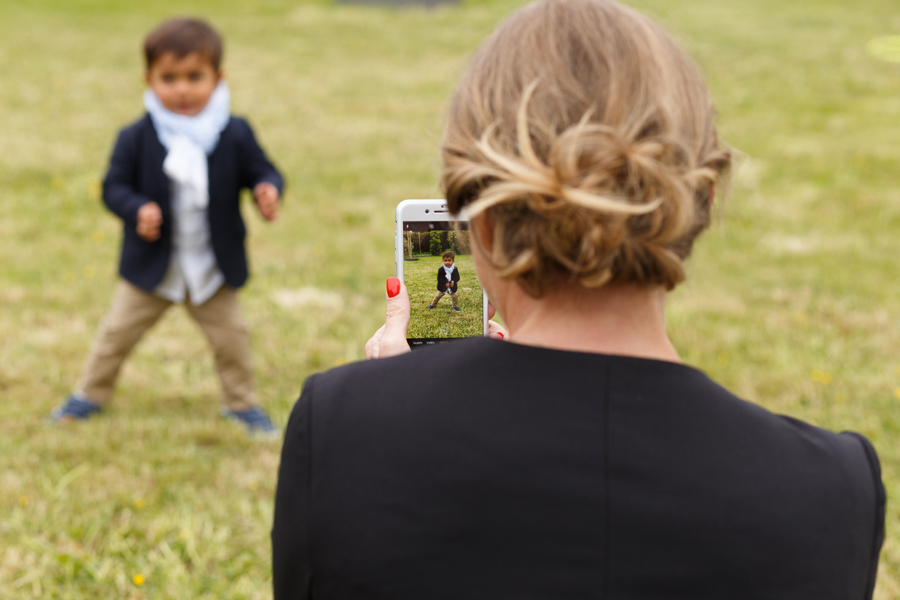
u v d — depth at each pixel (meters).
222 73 3.31
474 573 0.68
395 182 7.51
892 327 4.66
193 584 2.45
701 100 0.74
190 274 3.28
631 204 0.69
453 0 17.00
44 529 2.67
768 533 0.68
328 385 0.77
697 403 0.71
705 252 5.87
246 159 3.30
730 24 15.55
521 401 0.71
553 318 0.75
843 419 3.55
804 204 7.11
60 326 4.45
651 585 0.67
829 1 18.48
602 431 0.70
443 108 0.82
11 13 14.73
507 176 0.69
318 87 11.04
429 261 1.16
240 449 3.28
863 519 0.71
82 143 8.28
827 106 10.62
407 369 0.76
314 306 4.84
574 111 0.70
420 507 0.70
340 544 0.71
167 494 2.93
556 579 0.67
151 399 3.67
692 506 0.68
